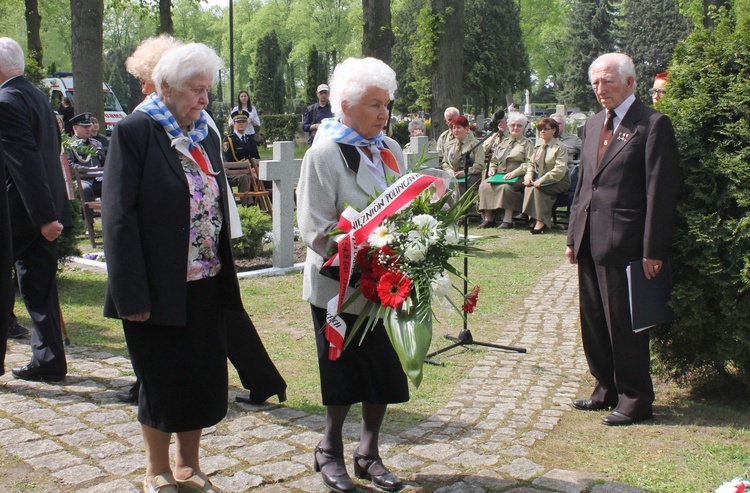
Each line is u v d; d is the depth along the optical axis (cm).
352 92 321
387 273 303
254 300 716
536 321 672
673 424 427
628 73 418
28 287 480
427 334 295
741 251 421
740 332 428
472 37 3600
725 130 430
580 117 4066
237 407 448
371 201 318
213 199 320
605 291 431
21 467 360
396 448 390
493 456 379
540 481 348
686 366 475
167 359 306
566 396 480
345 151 326
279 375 438
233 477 353
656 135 410
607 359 448
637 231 420
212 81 310
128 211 293
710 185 432
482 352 579
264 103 4697
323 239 320
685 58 464
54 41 5319
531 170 1148
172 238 300
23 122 455
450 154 1209
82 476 350
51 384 480
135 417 425
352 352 332
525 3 5175
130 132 297
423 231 307
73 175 952
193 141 311
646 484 345
